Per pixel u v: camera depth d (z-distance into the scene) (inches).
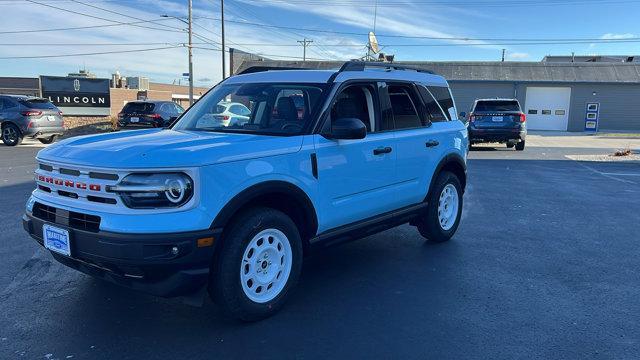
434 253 229.0
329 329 152.3
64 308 165.3
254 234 150.8
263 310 155.7
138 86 1994.3
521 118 721.6
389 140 199.3
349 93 188.9
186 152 138.5
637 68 1382.9
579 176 480.1
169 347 140.5
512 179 456.8
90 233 135.9
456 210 252.1
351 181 182.2
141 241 130.5
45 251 223.9
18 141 721.6
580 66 1400.1
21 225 267.1
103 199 138.2
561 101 1364.4
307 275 199.3
